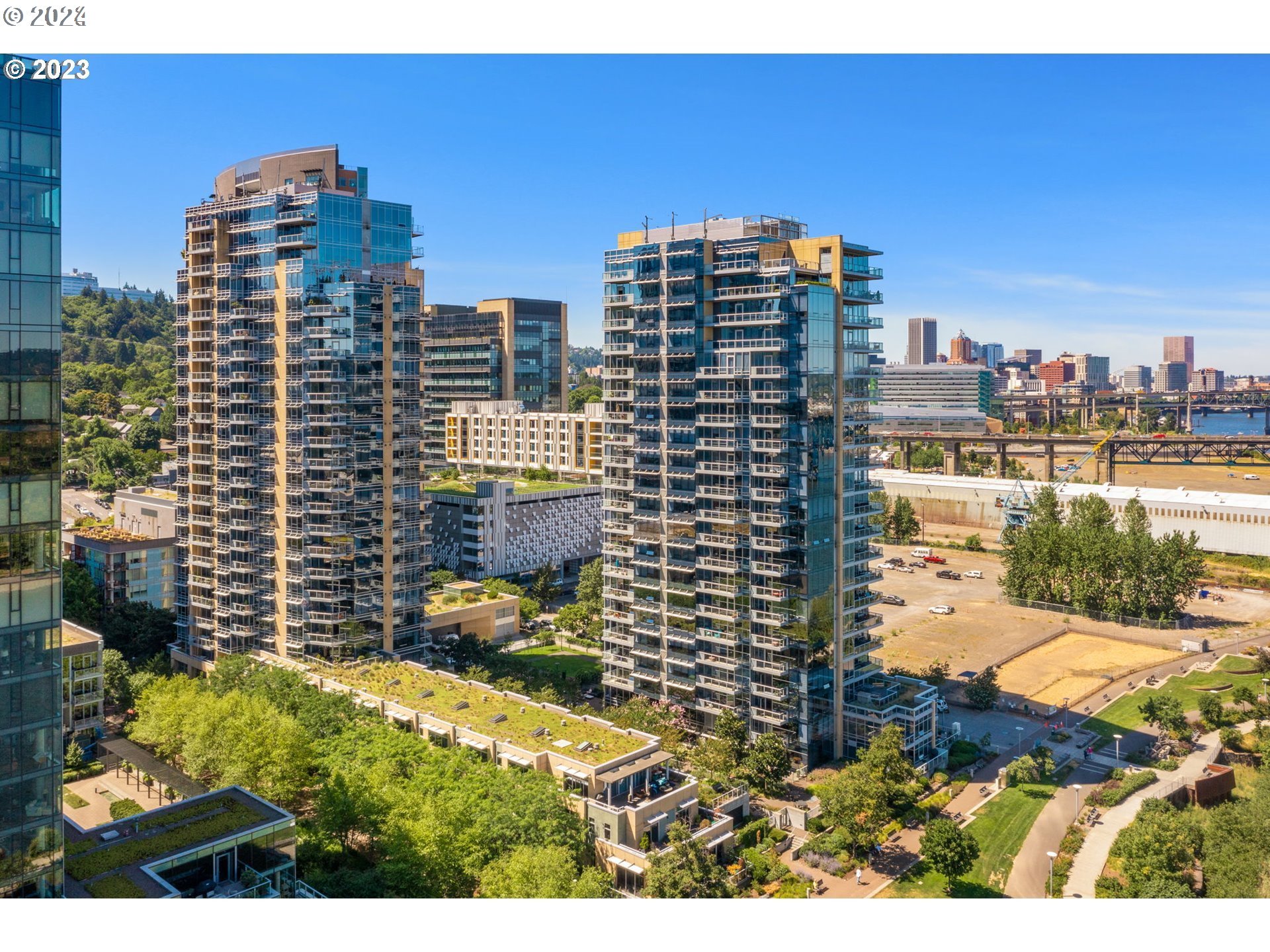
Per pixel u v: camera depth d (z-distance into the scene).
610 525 149.88
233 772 107.25
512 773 105.06
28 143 64.56
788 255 135.25
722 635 135.50
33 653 65.62
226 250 162.38
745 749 127.31
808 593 126.44
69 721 135.00
